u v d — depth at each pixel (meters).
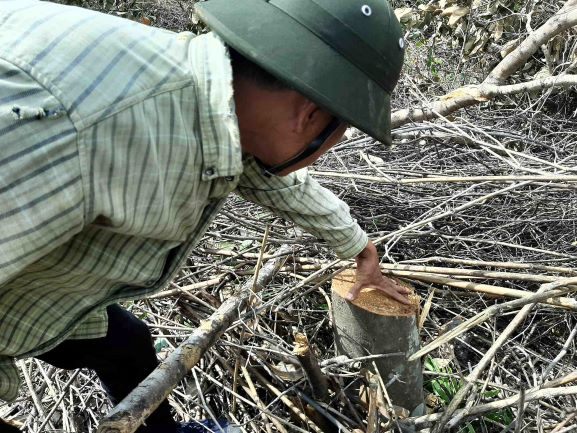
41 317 0.97
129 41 0.75
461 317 1.67
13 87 0.67
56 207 0.70
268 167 0.92
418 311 1.44
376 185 2.13
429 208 2.00
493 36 3.13
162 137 0.75
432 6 3.28
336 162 2.33
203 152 0.80
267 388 1.51
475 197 2.03
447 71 3.57
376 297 1.39
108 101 0.70
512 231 1.99
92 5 3.71
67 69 0.69
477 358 1.71
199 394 1.40
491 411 1.33
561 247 1.92
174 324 1.67
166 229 0.85
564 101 2.87
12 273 0.72
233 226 1.89
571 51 2.83
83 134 0.69
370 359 1.39
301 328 1.68
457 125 2.33
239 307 1.44
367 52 0.82
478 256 1.84
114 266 0.89
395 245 1.94
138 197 0.77
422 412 1.48
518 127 2.77
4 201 0.68
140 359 1.29
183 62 0.78
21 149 0.67
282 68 0.77
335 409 1.47
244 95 0.83
